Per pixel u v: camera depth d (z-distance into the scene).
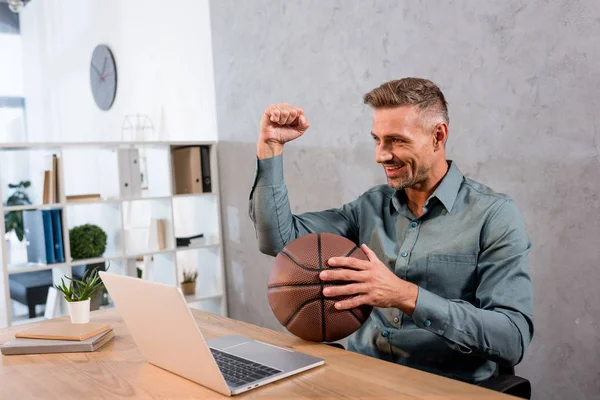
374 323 1.78
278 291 1.44
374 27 2.92
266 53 3.61
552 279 2.31
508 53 2.38
